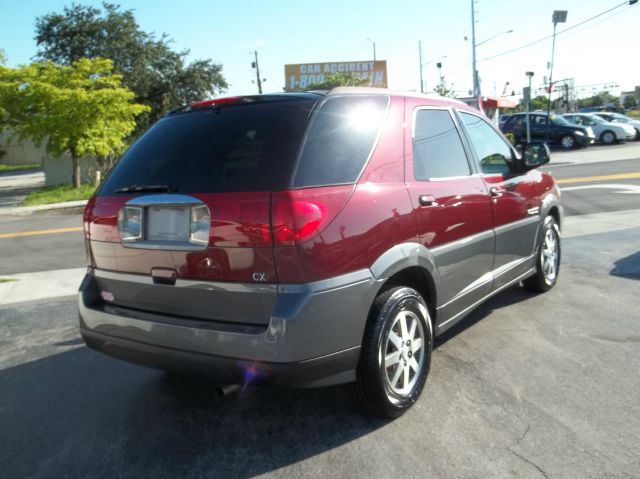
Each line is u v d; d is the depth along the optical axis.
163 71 31.28
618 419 3.10
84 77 22.36
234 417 3.37
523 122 27.86
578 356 3.97
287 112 2.99
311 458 2.88
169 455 2.98
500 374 3.73
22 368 4.36
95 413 3.52
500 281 4.47
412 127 3.56
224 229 2.71
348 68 65.50
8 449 3.13
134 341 3.03
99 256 3.26
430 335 3.45
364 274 2.88
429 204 3.40
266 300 2.67
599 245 7.46
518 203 4.66
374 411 3.14
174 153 3.08
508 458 2.78
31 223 14.85
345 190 2.88
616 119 28.05
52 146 21.81
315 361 2.69
